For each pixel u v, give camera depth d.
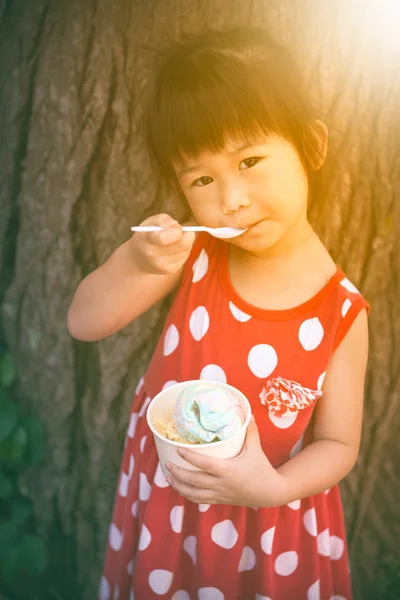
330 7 1.85
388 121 1.92
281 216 1.29
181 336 1.50
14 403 2.28
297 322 1.39
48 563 2.33
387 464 2.24
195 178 1.30
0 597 2.28
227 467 1.25
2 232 2.10
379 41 1.86
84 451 2.33
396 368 2.13
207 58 1.27
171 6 1.86
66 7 1.90
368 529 2.33
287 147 1.27
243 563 1.49
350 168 1.95
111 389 2.26
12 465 2.30
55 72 1.95
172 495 1.48
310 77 1.89
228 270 1.47
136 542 1.60
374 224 2.00
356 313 1.37
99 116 1.97
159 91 1.30
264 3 1.84
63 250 2.11
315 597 1.50
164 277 1.54
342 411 1.40
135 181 2.02
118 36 1.90
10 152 2.03
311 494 1.38
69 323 1.56
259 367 1.41
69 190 2.05
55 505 2.36
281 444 1.41
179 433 1.26
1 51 1.95
